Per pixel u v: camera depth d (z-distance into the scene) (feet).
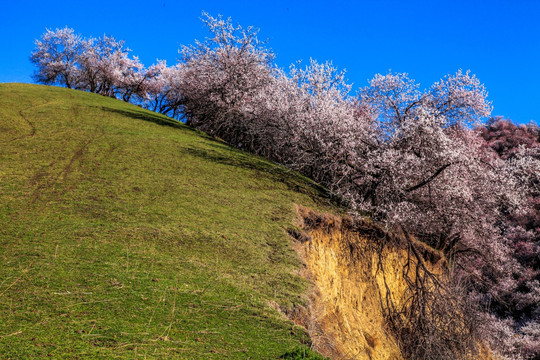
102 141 90.74
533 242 120.16
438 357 51.90
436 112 86.43
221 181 75.77
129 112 134.51
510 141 163.94
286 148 103.96
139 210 55.83
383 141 83.92
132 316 30.40
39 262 37.14
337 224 67.36
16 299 30.07
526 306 105.29
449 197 75.56
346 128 86.53
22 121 99.91
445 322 55.72
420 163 74.33
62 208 53.11
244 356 28.09
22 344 24.29
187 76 153.48
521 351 89.76
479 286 101.81
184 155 89.56
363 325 52.60
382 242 65.82
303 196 76.84
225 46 130.41
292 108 98.43
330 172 89.92
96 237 45.27
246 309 35.50
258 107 114.93
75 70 202.08
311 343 32.65
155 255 43.39
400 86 89.40
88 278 35.42
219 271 42.63
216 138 126.11
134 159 80.59
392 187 73.92
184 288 37.04
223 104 129.08
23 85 158.51
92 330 27.30
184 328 30.27
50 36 199.31
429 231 82.58
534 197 121.80
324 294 46.32
